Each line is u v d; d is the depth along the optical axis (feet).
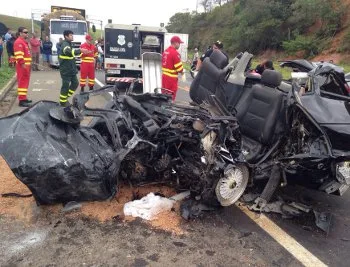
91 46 35.88
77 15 70.18
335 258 11.31
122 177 13.71
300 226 13.02
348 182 13.87
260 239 11.94
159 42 40.37
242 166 13.57
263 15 110.93
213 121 13.21
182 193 13.99
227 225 12.58
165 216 12.66
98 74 57.11
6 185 13.80
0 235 10.96
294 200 15.02
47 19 68.74
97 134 13.07
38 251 10.39
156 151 13.01
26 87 28.53
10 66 55.26
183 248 11.09
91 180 11.64
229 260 10.70
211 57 16.66
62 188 11.53
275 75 14.75
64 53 27.02
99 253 10.53
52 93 35.09
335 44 86.74
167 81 27.94
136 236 11.47
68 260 10.13
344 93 16.96
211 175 12.64
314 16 97.30
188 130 12.89
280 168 13.87
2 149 10.84
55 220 11.88
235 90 17.17
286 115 14.46
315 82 15.40
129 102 13.75
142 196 13.67
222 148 13.02
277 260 10.92
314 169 13.57
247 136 15.84
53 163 10.95
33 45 57.62
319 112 14.11
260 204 13.66
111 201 13.14
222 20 144.66
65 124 12.30
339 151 13.64
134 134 12.71
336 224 13.44
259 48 112.78
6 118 11.71
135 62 39.75
